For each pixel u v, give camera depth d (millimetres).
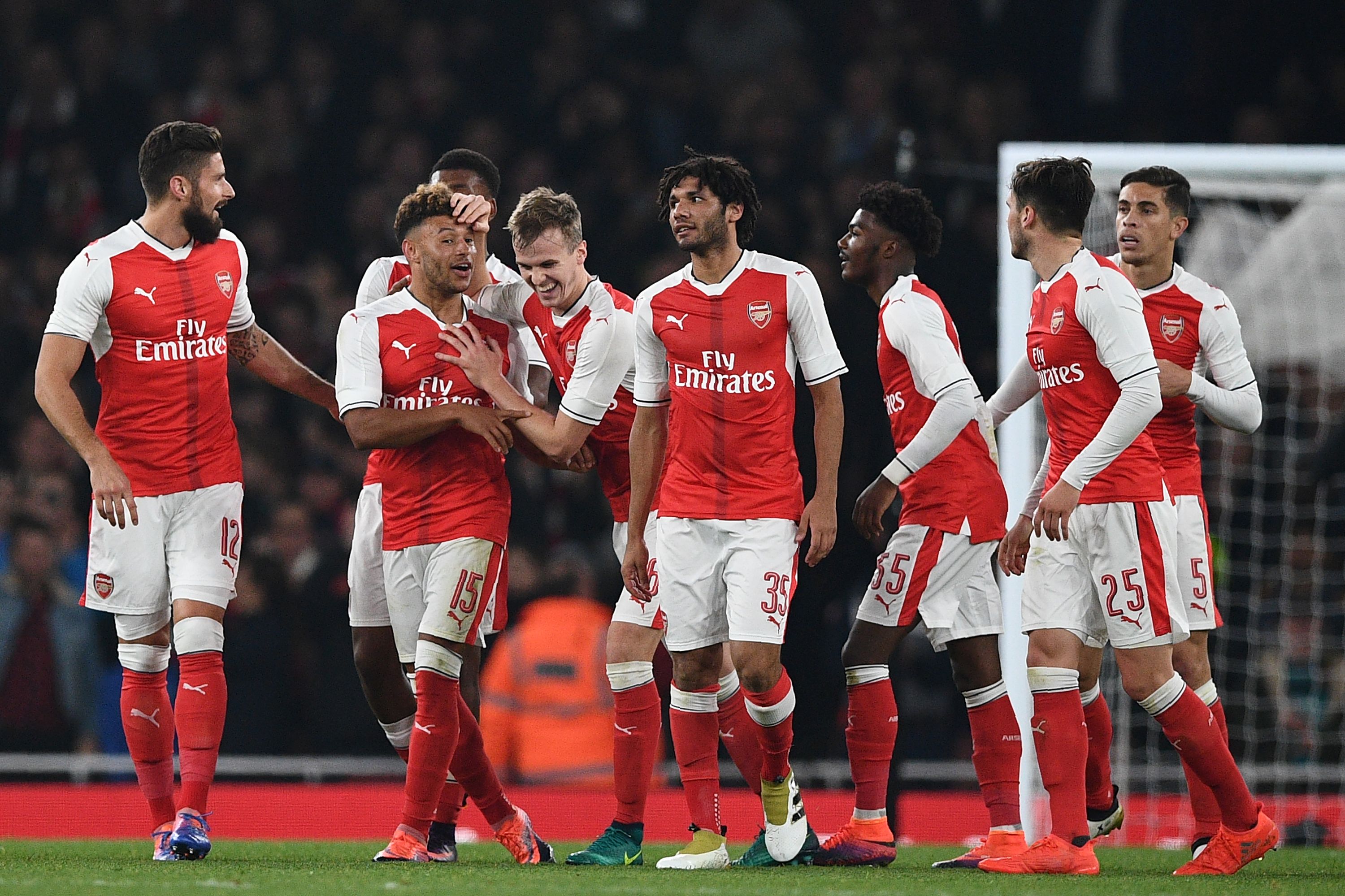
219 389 20469
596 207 51344
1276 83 55406
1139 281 21188
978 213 50750
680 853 19688
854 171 50625
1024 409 26188
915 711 38719
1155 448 20969
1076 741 18984
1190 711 19000
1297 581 33844
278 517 38719
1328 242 32125
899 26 57469
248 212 52438
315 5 56469
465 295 20391
